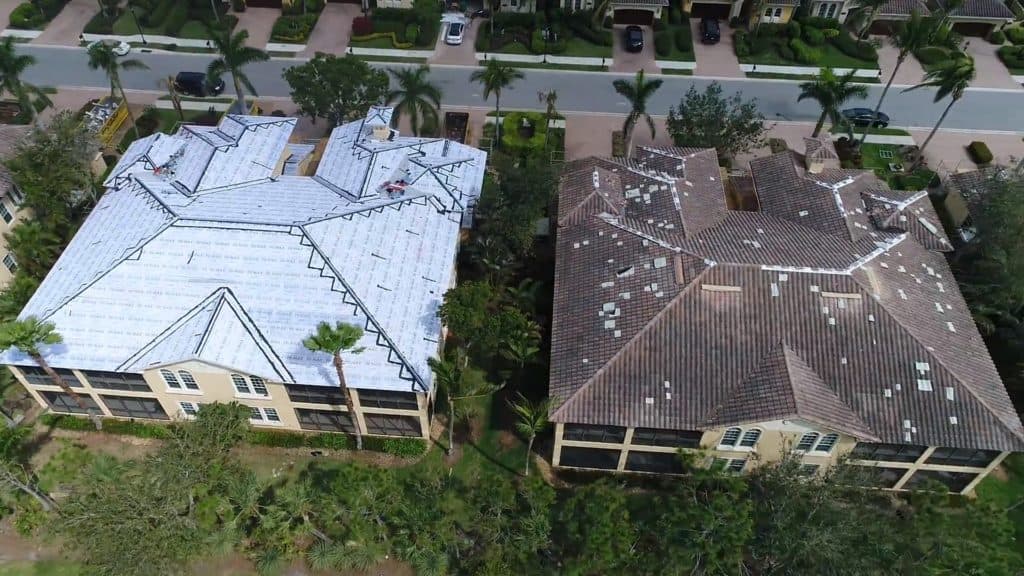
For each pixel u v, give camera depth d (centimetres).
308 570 4547
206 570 4531
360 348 4672
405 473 4984
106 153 7325
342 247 5238
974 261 5697
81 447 4678
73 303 4941
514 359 5138
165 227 5228
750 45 8994
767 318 4688
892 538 4000
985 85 8625
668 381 4544
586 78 8606
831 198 5747
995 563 3841
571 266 5341
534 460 5059
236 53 6994
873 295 4769
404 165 6253
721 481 4325
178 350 4656
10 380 5438
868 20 8869
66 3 9569
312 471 5003
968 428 4419
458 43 8962
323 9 9512
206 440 4381
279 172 6638
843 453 4616
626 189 5966
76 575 4497
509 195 5662
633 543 4150
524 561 4234
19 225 5847
